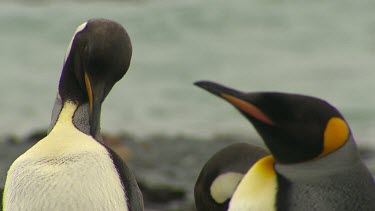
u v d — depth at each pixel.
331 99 28.16
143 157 17.17
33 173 5.37
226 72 33.31
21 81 29.75
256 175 5.16
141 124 23.98
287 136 5.09
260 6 42.31
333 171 5.06
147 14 40.31
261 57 35.72
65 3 41.72
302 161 5.11
